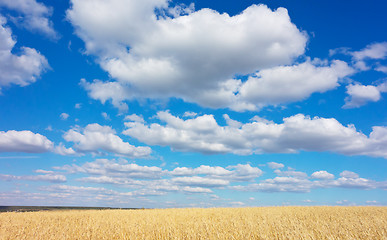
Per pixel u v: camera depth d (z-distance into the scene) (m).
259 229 15.34
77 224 19.33
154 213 26.72
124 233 15.72
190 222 18.56
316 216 23.12
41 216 24.61
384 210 30.19
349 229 14.89
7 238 14.80
